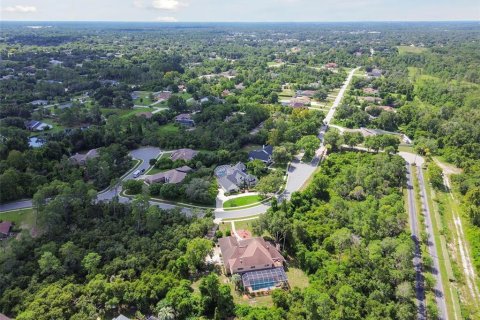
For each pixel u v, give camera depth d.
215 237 118.50
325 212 126.38
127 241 111.31
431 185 159.88
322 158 184.12
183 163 167.12
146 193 131.50
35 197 118.25
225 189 148.50
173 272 99.56
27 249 106.25
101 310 87.50
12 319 85.81
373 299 89.19
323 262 102.88
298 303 88.19
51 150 165.38
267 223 115.56
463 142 199.00
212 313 88.88
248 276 99.62
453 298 97.31
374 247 103.94
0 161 149.12
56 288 90.31
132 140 192.50
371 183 144.00
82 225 119.25
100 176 150.12
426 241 120.94
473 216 130.62
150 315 88.38
